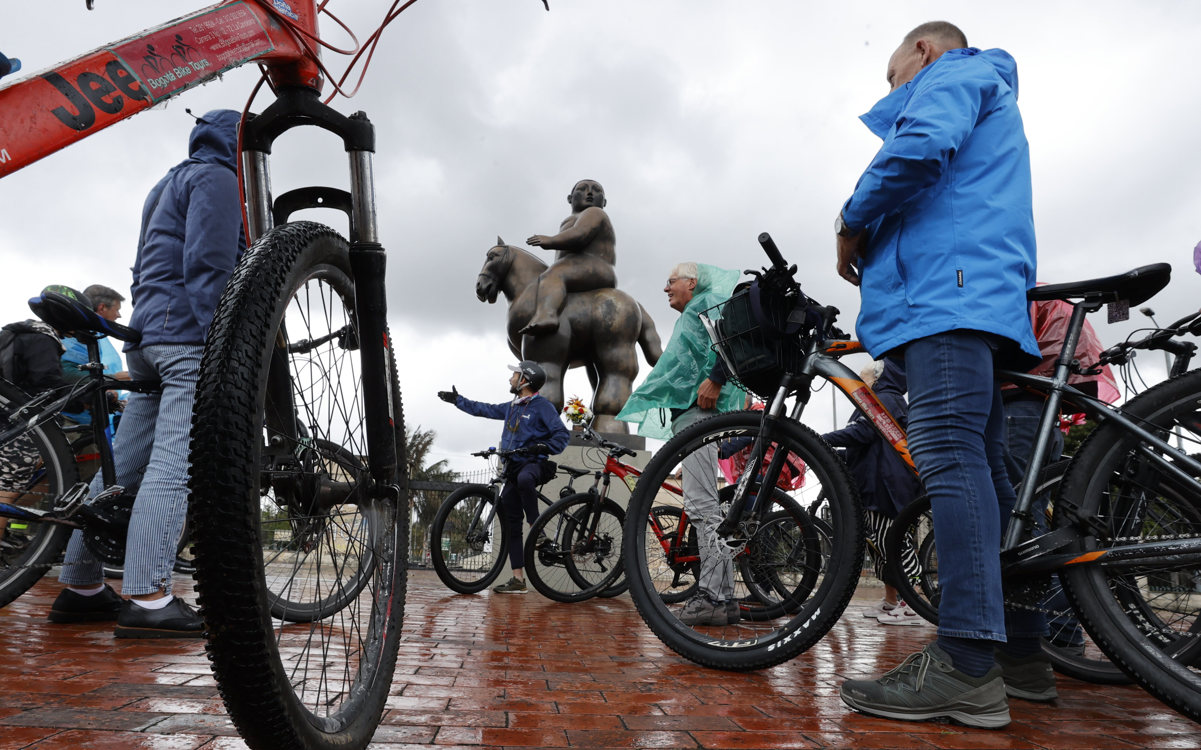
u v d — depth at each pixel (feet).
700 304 12.74
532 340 23.43
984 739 5.74
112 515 9.29
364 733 4.41
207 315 8.89
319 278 4.50
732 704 6.58
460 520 19.03
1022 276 6.66
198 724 5.12
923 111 6.45
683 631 8.52
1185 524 6.31
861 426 13.09
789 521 8.72
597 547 18.76
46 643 8.18
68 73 2.89
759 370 8.54
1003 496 7.24
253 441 3.32
